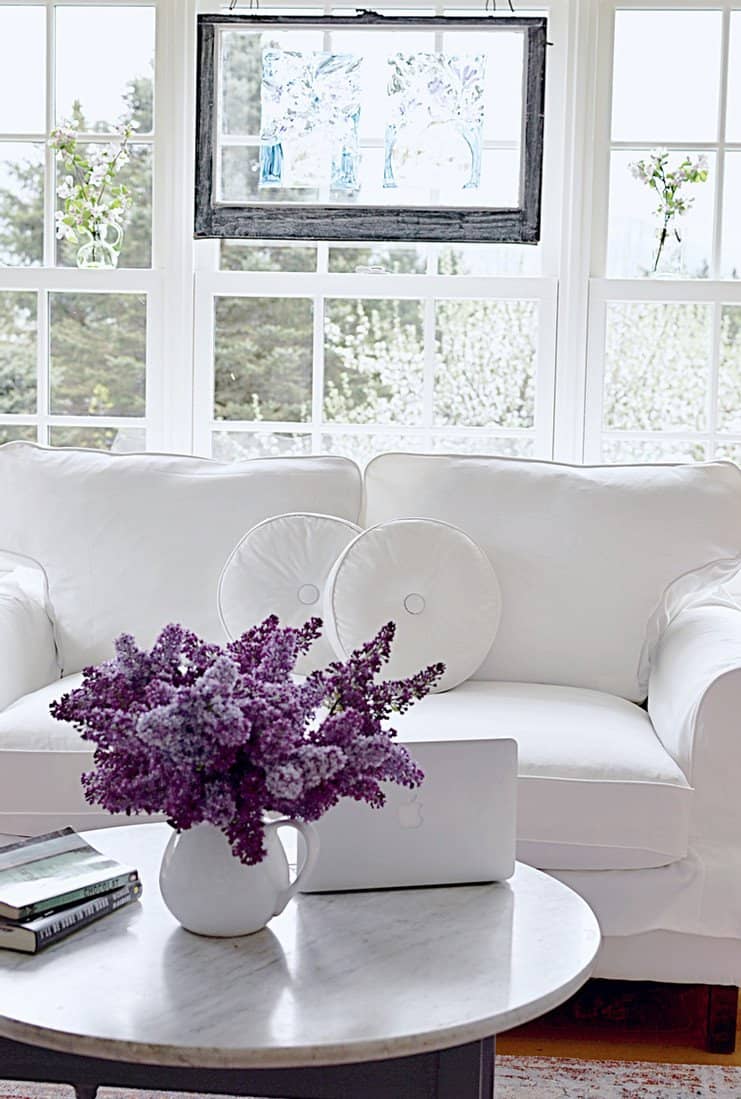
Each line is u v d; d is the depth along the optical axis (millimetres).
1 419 3420
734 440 3330
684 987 2438
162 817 2180
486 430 3393
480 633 2600
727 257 3350
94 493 2785
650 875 2102
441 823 1567
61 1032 1158
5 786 2188
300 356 3525
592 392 3342
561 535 2695
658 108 3330
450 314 3410
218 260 3436
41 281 3383
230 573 2637
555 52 3342
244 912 1370
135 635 2686
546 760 2131
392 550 2592
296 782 1253
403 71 3322
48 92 3402
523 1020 1226
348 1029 1172
